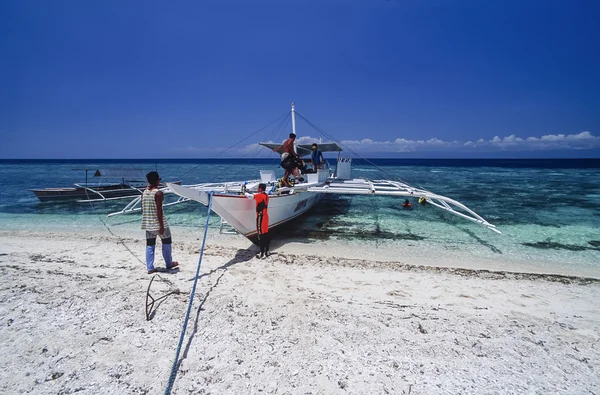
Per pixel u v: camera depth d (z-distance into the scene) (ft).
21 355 9.95
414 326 12.10
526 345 11.00
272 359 9.92
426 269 18.95
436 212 38.96
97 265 18.86
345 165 44.09
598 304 14.56
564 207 42.65
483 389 8.79
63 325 11.75
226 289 15.33
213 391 8.51
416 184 75.82
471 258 21.77
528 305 14.30
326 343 10.84
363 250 23.38
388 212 38.83
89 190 48.16
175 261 19.07
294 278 17.06
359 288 15.87
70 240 25.23
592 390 8.84
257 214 20.33
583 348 10.89
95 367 9.45
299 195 29.12
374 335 11.38
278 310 13.20
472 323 12.44
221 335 11.24
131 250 22.39
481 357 10.25
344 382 8.94
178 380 8.92
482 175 108.78
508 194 56.65
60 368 9.37
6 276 16.79
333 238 26.68
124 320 12.17
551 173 119.85
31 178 91.45
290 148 29.84
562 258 21.99
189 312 12.09
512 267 20.12
